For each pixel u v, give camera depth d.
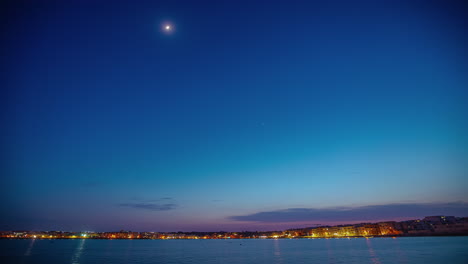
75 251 113.25
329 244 156.88
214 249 130.88
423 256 63.47
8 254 93.12
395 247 102.12
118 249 134.12
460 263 49.91
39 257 81.69
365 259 62.28
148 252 107.31
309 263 58.22
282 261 64.00
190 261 68.44
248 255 84.56
